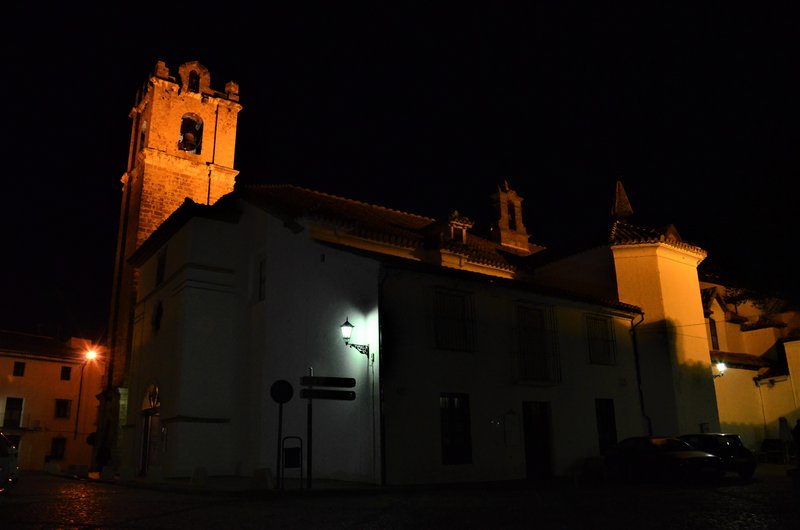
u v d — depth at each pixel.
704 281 30.11
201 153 33.00
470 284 18.14
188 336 19.53
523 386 18.75
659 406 21.91
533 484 16.09
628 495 12.77
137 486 17.22
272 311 19.02
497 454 17.45
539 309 19.94
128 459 22.64
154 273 23.77
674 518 9.16
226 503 11.77
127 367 28.41
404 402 15.69
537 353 19.34
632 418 21.56
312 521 9.15
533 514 9.80
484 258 23.80
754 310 30.45
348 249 17.05
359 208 24.94
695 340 23.47
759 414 27.91
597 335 21.59
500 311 18.84
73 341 46.84
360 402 15.80
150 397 21.53
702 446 17.38
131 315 29.06
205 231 20.69
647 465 16.48
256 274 20.45
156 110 32.19
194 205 20.64
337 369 16.64
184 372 19.19
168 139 32.19
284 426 17.70
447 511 10.23
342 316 16.81
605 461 17.72
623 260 23.56
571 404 19.88
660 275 23.06
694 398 22.53
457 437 16.80
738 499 11.59
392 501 11.87
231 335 20.33
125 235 32.88
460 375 17.17
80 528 8.60
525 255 30.09
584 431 19.95
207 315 20.03
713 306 29.25
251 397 19.00
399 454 15.23
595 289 24.16
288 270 18.88
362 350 15.84
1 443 13.95
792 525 8.34
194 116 33.62
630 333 22.72
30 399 42.91
